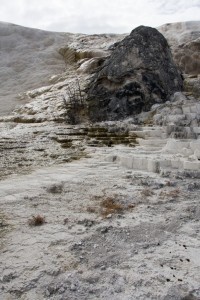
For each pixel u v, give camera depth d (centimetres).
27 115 1967
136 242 435
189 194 644
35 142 1301
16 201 600
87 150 1142
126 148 1132
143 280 343
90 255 400
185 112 1449
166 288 329
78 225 493
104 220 512
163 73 1767
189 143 1005
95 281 344
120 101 1705
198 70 2747
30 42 3881
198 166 795
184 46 2911
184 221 507
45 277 351
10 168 915
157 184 700
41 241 436
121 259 390
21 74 3158
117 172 832
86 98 1902
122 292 324
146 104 1688
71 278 346
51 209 561
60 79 2700
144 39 1792
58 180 756
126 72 1714
